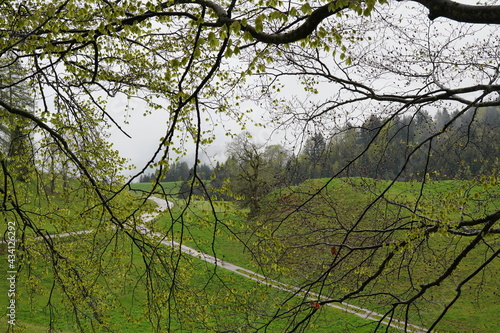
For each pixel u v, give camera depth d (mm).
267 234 5250
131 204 5855
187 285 7441
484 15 2570
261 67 3289
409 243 4898
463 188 4367
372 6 2637
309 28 2908
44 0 6672
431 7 2854
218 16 3496
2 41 5293
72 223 6242
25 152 7320
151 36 7562
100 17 5773
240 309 6785
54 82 7141
